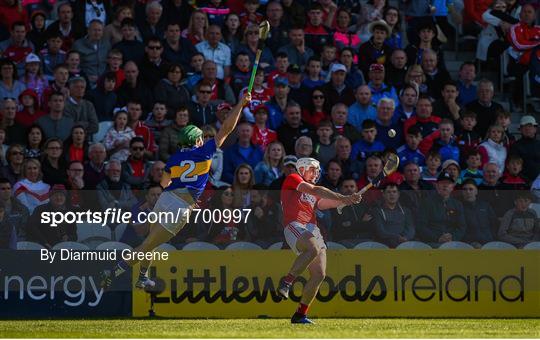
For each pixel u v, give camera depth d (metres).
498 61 57.41
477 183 48.34
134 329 33.00
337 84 51.91
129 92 50.44
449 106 52.22
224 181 47.62
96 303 39.31
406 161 48.72
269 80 52.50
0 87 49.97
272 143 46.81
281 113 50.59
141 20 54.47
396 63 53.78
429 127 50.00
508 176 48.62
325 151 47.91
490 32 56.97
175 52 52.44
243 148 47.94
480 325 35.44
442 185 41.78
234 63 53.72
